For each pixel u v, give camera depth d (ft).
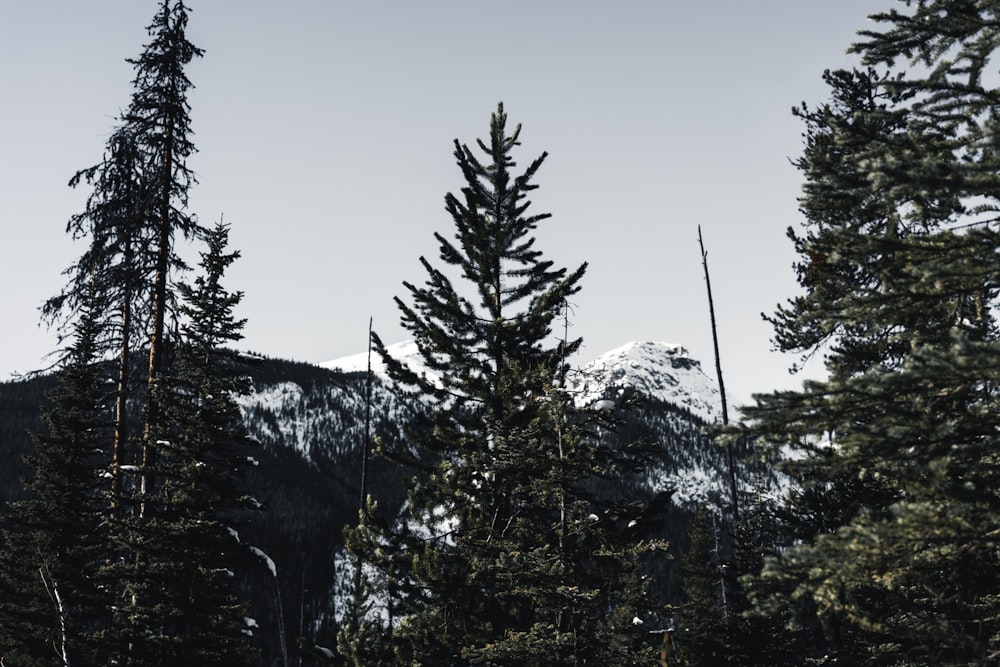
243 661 68.69
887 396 23.22
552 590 42.50
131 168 68.64
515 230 58.85
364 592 55.36
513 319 56.29
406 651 49.03
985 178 21.98
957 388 23.15
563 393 47.16
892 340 27.17
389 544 52.90
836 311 26.13
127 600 65.62
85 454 78.43
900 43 27.02
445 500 53.62
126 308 67.97
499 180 59.41
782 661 56.85
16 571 73.56
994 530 21.52
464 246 58.49
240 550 66.33
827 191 27.63
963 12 25.32
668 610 46.42
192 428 65.92
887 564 22.59
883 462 23.63
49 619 67.31
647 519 48.21
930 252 24.61
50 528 74.13
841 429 23.82
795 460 24.67
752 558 63.72
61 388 80.18
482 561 47.93
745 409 24.06
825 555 21.84
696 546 114.11
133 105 69.21
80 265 67.05
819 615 22.77
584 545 47.85
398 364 56.44
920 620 30.81
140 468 63.67
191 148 70.64
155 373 66.03
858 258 25.89
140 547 62.13
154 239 68.08
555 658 43.27
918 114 27.40
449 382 55.93
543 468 47.34
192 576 64.75
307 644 57.21
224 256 69.67
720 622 63.62
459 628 48.85
